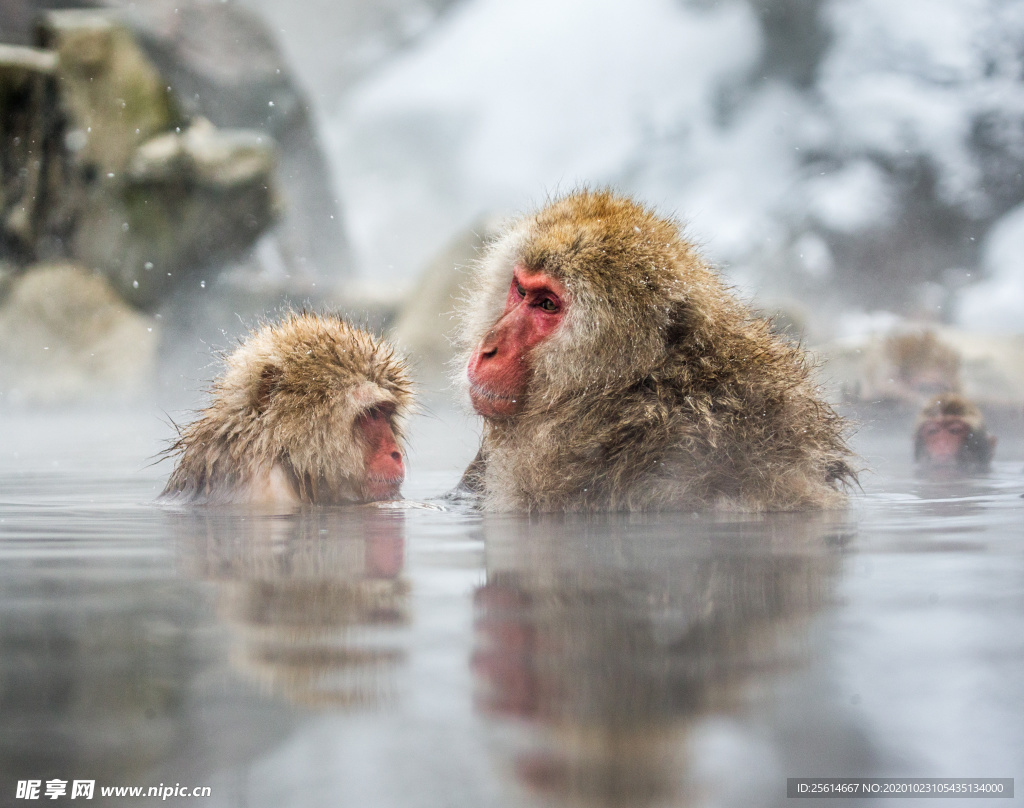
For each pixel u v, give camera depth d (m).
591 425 3.53
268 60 27.16
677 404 3.47
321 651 1.32
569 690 1.13
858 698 1.11
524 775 0.89
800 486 3.48
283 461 3.81
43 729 1.01
